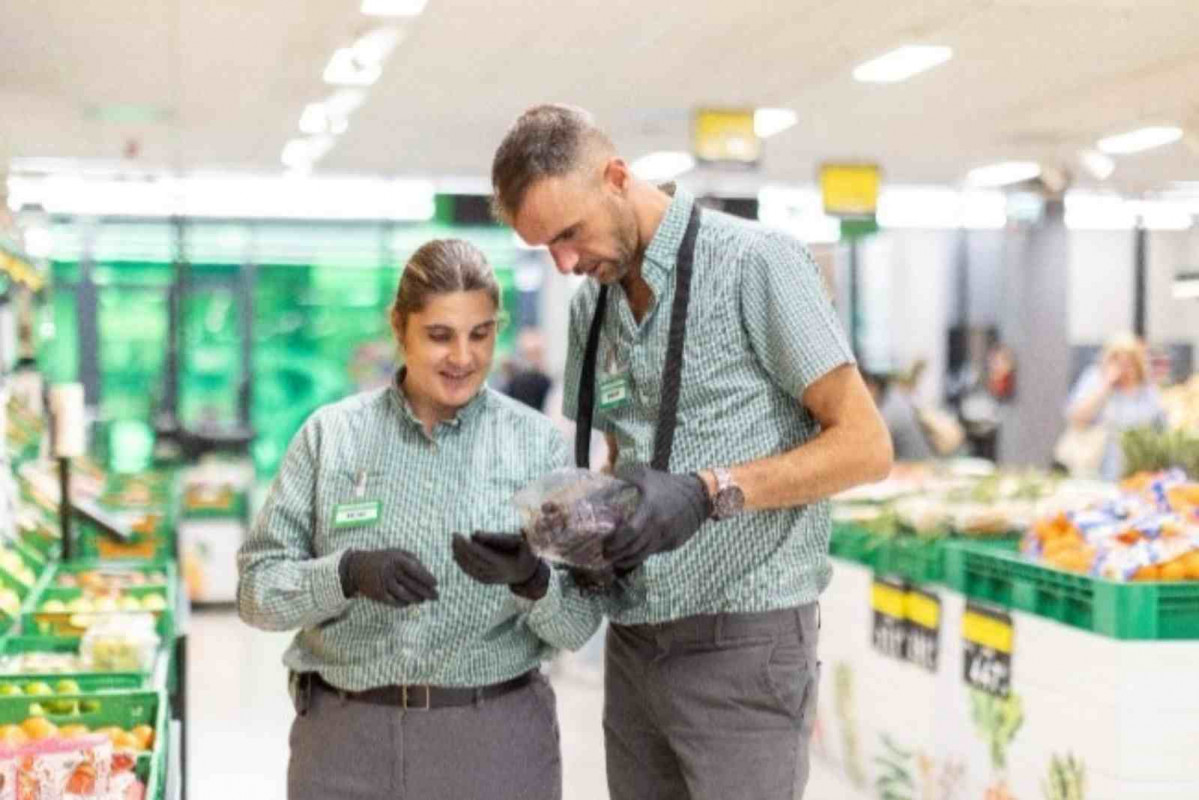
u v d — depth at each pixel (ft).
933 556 16.83
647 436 8.57
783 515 8.49
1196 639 13.05
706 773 8.54
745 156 36.70
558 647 9.45
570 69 31.42
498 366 50.31
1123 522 14.52
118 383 54.24
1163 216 53.47
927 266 58.59
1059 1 25.04
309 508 9.52
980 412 52.85
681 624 8.53
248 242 55.36
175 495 35.06
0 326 23.07
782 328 8.21
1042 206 51.60
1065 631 13.74
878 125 38.93
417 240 56.95
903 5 25.39
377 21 26.55
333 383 57.11
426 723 9.25
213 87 33.04
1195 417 21.81
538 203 7.93
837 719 19.83
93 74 31.48
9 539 19.13
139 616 16.22
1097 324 57.47
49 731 11.55
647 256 8.39
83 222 53.47
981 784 15.35
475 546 8.05
